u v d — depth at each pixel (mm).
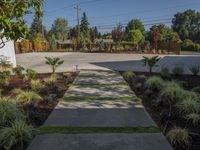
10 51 12758
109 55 23953
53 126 4164
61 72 10992
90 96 6262
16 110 4480
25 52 30234
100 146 3381
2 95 6371
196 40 61406
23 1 4066
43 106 5488
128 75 9219
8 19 3869
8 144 3387
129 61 17000
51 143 3498
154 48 30062
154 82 6754
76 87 7402
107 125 4211
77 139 3617
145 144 3439
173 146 3410
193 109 4574
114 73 10414
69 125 4219
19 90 6715
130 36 39156
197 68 9594
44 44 35156
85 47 34469
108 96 6250
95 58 20062
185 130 3758
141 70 11719
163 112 4832
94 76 9555
